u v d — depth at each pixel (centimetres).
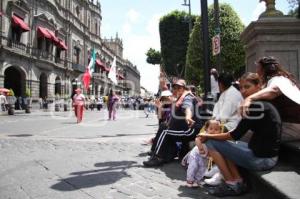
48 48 4241
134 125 1534
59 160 639
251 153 400
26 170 557
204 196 432
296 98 393
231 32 2248
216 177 477
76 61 5397
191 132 592
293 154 405
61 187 463
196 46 2322
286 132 448
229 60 2245
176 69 3984
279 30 737
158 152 595
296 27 735
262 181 369
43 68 4009
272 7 758
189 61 2386
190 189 463
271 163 394
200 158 471
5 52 3212
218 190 429
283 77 412
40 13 3969
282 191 318
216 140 423
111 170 563
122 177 519
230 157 414
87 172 548
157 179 510
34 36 3841
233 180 428
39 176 520
